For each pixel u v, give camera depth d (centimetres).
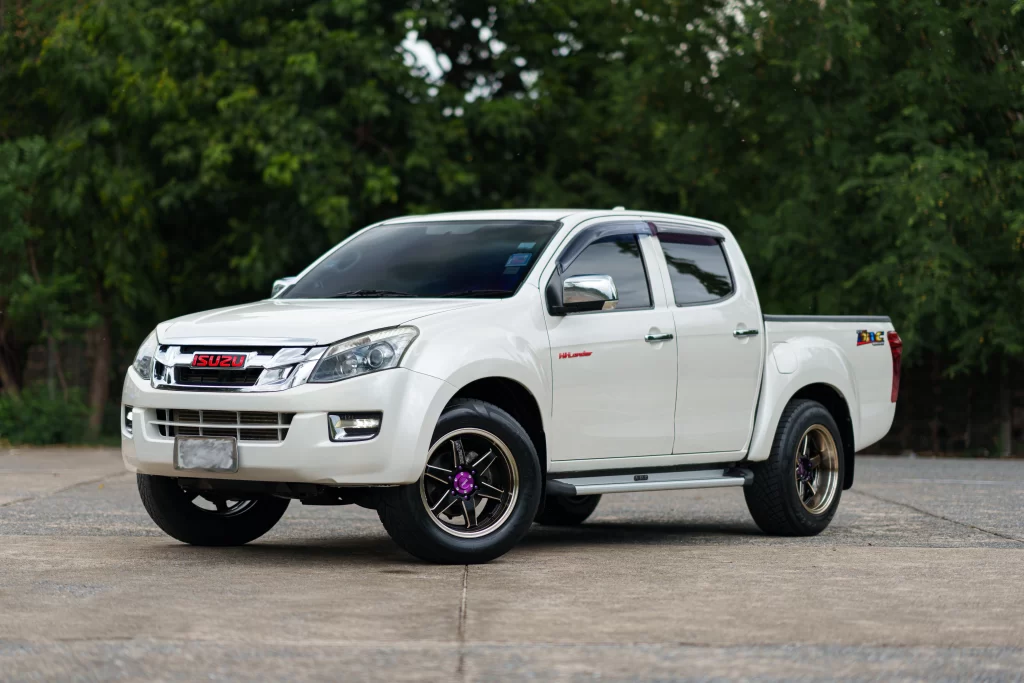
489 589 768
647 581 803
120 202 2297
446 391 852
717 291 1068
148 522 1107
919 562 897
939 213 2175
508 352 891
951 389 2475
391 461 833
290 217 2522
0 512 1161
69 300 2359
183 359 874
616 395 966
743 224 2498
